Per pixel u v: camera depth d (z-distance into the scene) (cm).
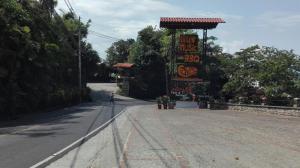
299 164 1355
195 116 3791
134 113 4281
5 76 3897
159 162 1402
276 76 4747
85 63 8788
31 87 4488
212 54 7800
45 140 2014
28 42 4184
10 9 4303
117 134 2312
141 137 2144
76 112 4494
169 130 2498
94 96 8738
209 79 6706
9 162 1390
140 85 9350
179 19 5603
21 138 2100
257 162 1392
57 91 5653
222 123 2986
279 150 1661
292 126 2716
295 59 4828
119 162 1409
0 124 3009
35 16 4922
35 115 4066
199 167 1309
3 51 3897
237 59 5378
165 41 9200
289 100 3956
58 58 5831
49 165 1361
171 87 5925
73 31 8494
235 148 1723
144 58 9369
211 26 5662
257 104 4512
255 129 2525
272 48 5197
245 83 5206
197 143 1889
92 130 2517
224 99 5684
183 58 5647
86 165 1361
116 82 11038
